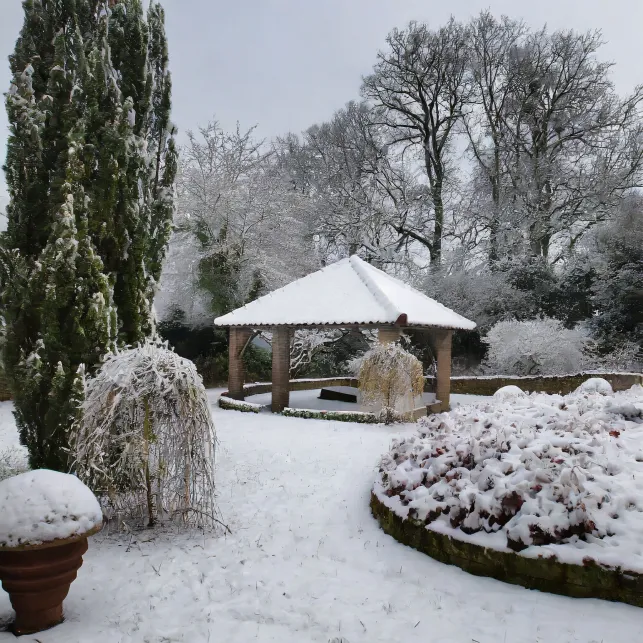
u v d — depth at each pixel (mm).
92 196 6078
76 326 5629
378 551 4898
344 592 4113
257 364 22500
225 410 14242
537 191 24938
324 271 15922
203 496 5449
